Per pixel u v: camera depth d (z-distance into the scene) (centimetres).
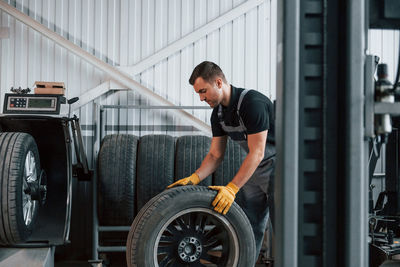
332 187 95
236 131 227
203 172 243
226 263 230
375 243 273
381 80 99
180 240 233
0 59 376
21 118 251
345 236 91
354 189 90
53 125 267
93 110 374
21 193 228
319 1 95
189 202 215
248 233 224
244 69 395
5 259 225
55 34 371
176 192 217
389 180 280
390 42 418
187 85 392
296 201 92
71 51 373
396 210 278
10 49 377
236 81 394
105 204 319
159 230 214
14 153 225
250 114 210
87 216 378
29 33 378
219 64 393
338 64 95
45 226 274
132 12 386
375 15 101
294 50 92
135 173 327
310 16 95
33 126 268
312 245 96
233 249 224
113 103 386
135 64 384
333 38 95
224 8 394
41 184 267
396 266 236
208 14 393
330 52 95
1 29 375
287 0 92
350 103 91
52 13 380
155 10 388
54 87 288
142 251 211
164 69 391
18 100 274
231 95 219
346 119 91
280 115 96
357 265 90
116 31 385
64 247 376
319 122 95
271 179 233
